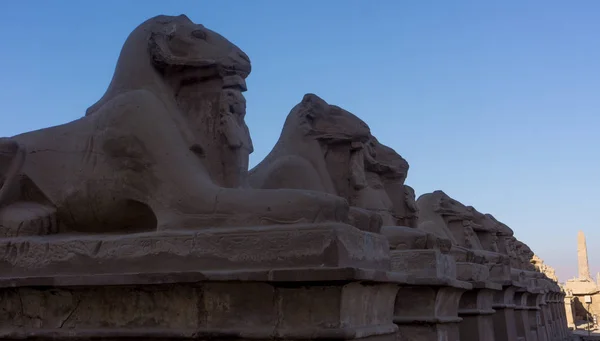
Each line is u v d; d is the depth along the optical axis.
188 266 3.99
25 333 4.26
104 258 4.23
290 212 3.94
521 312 11.53
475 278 8.16
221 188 4.25
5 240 4.57
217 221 4.10
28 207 4.82
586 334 19.72
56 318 4.25
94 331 4.09
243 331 3.77
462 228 11.34
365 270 3.72
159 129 4.49
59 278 4.13
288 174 6.77
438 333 6.25
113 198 4.52
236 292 3.84
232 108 4.85
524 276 12.02
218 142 4.83
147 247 4.14
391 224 7.92
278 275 3.67
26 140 5.00
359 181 7.21
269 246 3.84
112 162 4.55
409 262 6.47
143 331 3.98
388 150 8.80
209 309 3.89
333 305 3.67
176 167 4.37
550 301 16.48
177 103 4.93
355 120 7.36
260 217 4.00
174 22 4.99
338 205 3.94
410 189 8.80
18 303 4.36
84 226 4.71
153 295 4.02
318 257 3.73
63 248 4.37
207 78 4.89
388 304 4.51
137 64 4.89
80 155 4.75
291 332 3.69
